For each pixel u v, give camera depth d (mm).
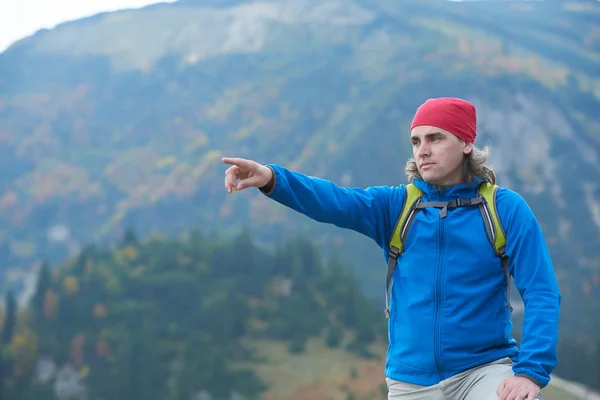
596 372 153125
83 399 179625
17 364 191750
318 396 171250
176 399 172875
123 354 186125
